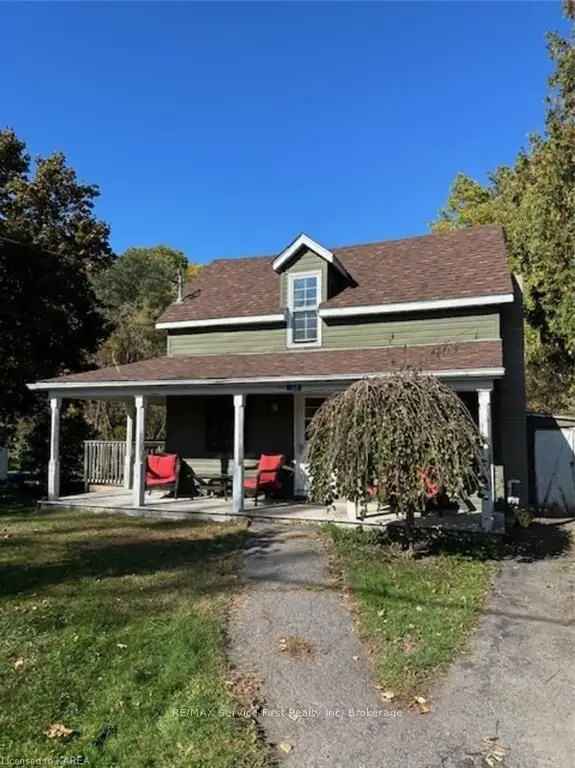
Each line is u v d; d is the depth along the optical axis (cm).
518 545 940
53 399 1359
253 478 1302
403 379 835
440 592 661
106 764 327
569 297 1709
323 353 1314
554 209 1736
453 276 1309
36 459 1809
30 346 1912
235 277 1677
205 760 331
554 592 679
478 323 1233
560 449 1391
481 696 420
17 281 1861
